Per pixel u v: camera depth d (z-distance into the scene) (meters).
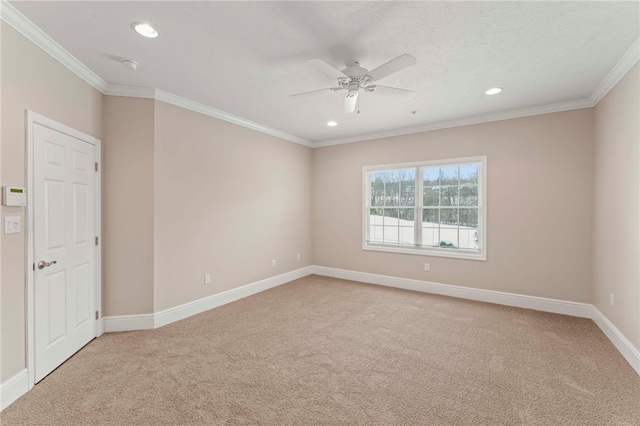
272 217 4.89
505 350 2.70
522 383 2.19
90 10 1.91
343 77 2.39
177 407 1.92
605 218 3.05
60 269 2.45
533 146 3.78
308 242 5.74
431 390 2.10
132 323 3.16
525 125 3.83
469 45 2.32
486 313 3.65
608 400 1.99
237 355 2.61
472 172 4.28
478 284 4.18
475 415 1.84
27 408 1.90
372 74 2.29
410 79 2.94
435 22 2.03
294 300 4.18
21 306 2.07
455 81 2.98
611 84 2.86
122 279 3.13
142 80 2.97
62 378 2.24
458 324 3.31
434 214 4.59
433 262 4.54
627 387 2.13
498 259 4.03
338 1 1.82
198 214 3.71
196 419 1.81
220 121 3.99
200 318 3.51
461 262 4.31
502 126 3.98
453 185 4.43
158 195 3.28
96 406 1.92
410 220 4.81
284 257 5.15
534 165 3.78
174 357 2.57
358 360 2.52
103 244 3.05
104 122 3.05
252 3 1.84
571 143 3.56
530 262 3.82
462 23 2.04
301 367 2.41
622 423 1.77
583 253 3.51
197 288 3.70
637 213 2.38
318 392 2.08
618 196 2.74
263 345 2.80
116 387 2.13
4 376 1.92
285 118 4.24
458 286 4.33
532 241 3.81
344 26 2.08
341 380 2.23
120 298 3.12
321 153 5.71
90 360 2.51
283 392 2.08
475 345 2.80
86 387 2.13
